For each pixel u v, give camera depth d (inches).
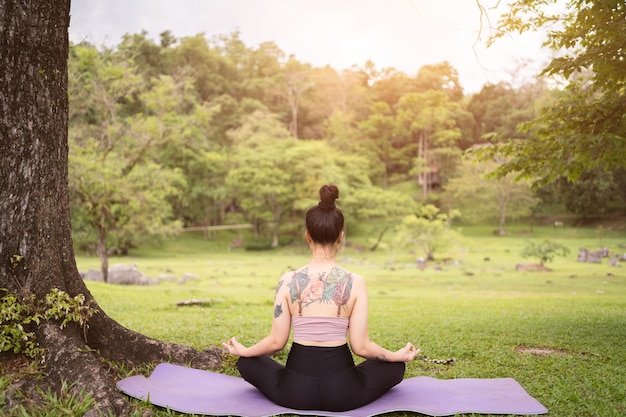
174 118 1016.9
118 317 412.8
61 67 188.7
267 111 3408.0
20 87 179.2
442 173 3164.4
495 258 1635.1
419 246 1642.5
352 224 2807.6
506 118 2874.0
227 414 152.4
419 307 546.3
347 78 4077.3
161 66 3149.6
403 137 3639.3
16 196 179.9
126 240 1936.5
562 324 362.0
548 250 1251.8
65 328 179.2
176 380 183.6
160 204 1419.8
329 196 161.6
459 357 250.2
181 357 208.8
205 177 2591.0
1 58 176.4
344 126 3496.6
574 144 312.8
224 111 3299.7
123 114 1268.5
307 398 153.3
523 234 2384.4
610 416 161.2
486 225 2704.2
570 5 308.5
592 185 2193.7
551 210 2753.4
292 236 2728.8
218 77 3440.0
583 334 318.7
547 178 346.3
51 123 186.1
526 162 340.2
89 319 192.1
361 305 155.8
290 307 157.6
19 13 177.0
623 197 2251.5
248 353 162.1
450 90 4165.8
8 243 178.5
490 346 277.3
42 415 149.6
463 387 182.2
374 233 2645.2
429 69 4207.7
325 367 153.5
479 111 3678.6
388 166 3582.7
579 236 2198.6
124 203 944.9
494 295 823.7
